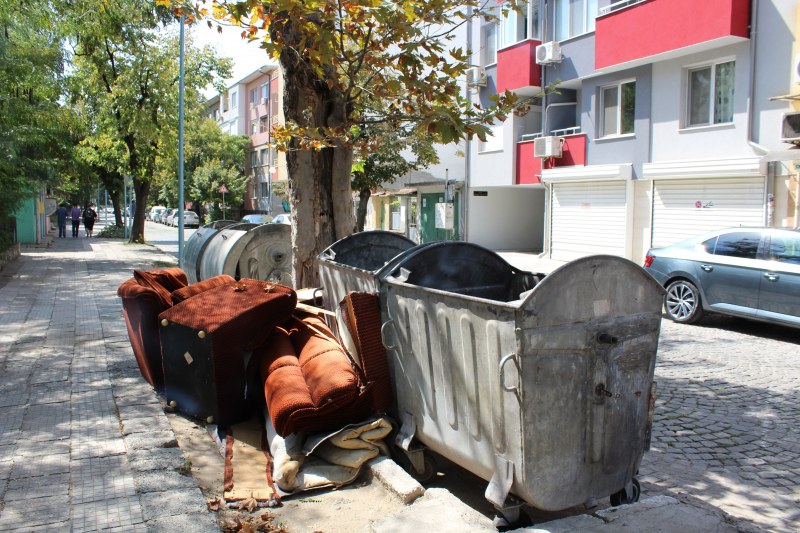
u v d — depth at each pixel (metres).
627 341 3.74
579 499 3.67
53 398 5.83
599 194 19.61
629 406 3.80
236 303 5.34
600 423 3.66
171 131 26.23
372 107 7.39
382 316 4.68
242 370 5.24
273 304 5.27
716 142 16.12
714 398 6.64
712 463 5.02
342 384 4.36
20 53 16.17
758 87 14.98
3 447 4.66
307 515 3.86
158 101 25.80
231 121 62.34
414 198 30.59
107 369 6.82
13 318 9.88
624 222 18.72
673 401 6.56
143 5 23.78
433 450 4.35
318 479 4.24
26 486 4.03
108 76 25.77
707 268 10.32
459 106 6.08
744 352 8.69
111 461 4.43
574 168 20.22
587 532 3.46
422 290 4.15
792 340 9.45
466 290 4.98
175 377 5.48
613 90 19.36
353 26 6.41
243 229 10.08
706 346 9.05
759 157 14.33
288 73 7.05
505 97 6.07
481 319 3.65
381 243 6.87
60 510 3.72
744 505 4.31
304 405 4.33
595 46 18.77
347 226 7.68
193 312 5.38
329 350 4.88
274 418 4.38
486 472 3.76
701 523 3.62
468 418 3.85
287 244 9.35
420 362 4.28
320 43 5.65
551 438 3.52
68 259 20.14
